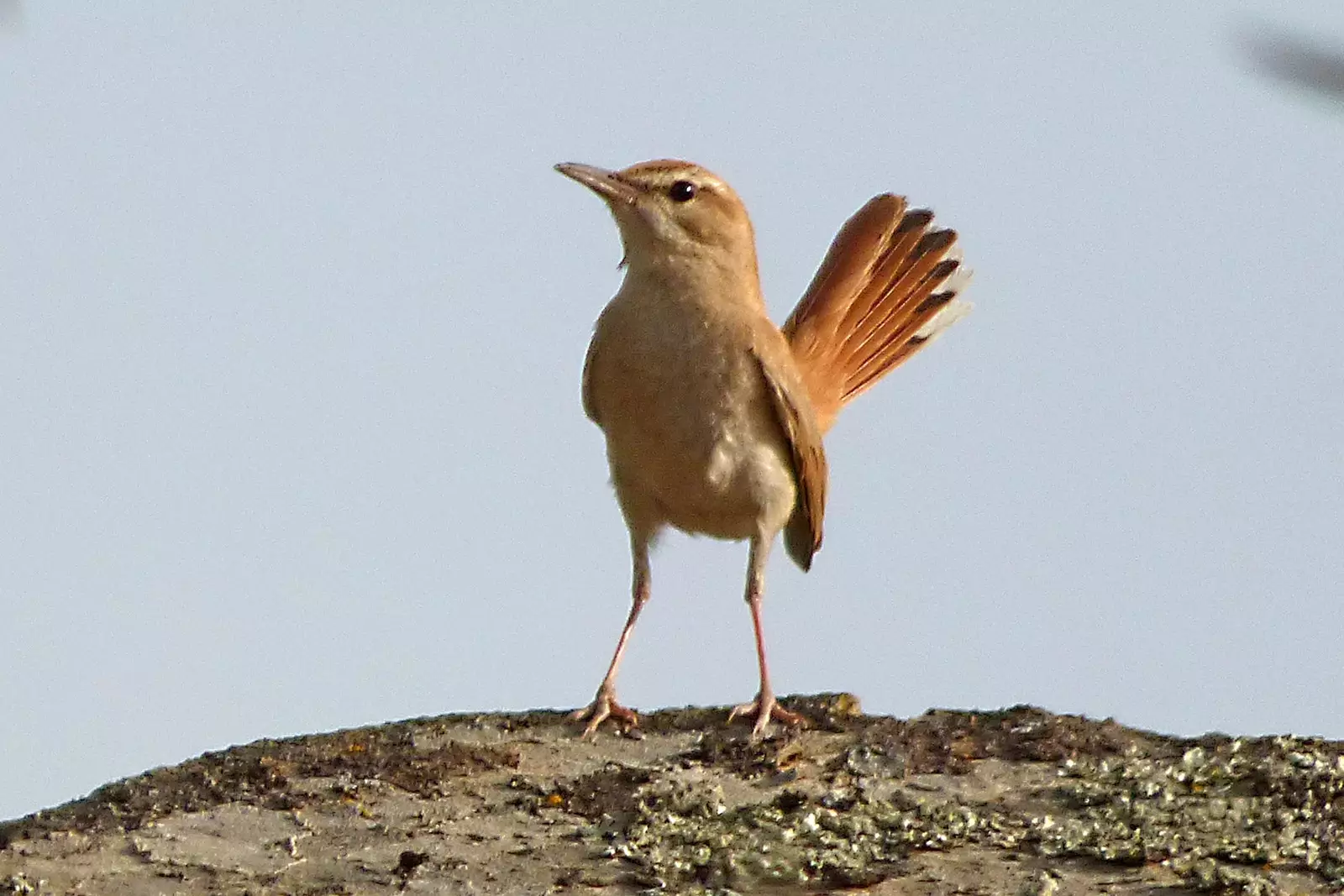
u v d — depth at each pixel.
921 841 8.80
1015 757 10.00
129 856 8.92
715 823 9.16
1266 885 8.02
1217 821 8.84
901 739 10.36
